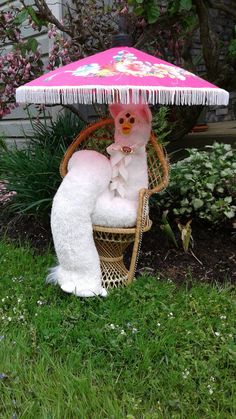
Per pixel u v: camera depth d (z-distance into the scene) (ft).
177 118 17.62
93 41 15.25
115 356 7.63
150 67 7.86
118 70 7.55
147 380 7.18
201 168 12.82
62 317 8.53
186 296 9.18
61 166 9.29
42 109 16.49
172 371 7.21
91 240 8.69
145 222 9.21
